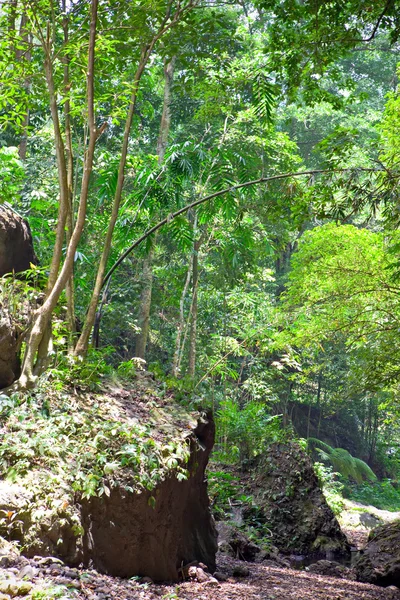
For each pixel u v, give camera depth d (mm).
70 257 4918
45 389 4449
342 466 20656
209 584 4543
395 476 25109
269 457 9883
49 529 3482
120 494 4043
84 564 3703
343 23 6898
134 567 4121
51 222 9273
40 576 3125
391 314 10258
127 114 5809
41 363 4793
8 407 4219
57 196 10875
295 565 7727
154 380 5566
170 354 17141
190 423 4941
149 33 6055
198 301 15625
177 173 7246
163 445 4500
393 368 10148
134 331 15750
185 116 16969
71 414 4395
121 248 7816
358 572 7043
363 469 21250
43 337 4852
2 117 6137
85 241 10031
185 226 7648
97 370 5082
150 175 7234
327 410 24344
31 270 5188
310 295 11273
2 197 6359
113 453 4238
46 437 3965
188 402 5242
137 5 5918
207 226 13117
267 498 9344
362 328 10922
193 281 13641
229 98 8672
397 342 9930
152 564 4258
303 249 10789
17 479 3600
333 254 10609
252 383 15492
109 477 4023
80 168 9906
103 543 3926
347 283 10656
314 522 8969
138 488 4141
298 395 23422
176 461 4379
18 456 3762
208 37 6504
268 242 13250
